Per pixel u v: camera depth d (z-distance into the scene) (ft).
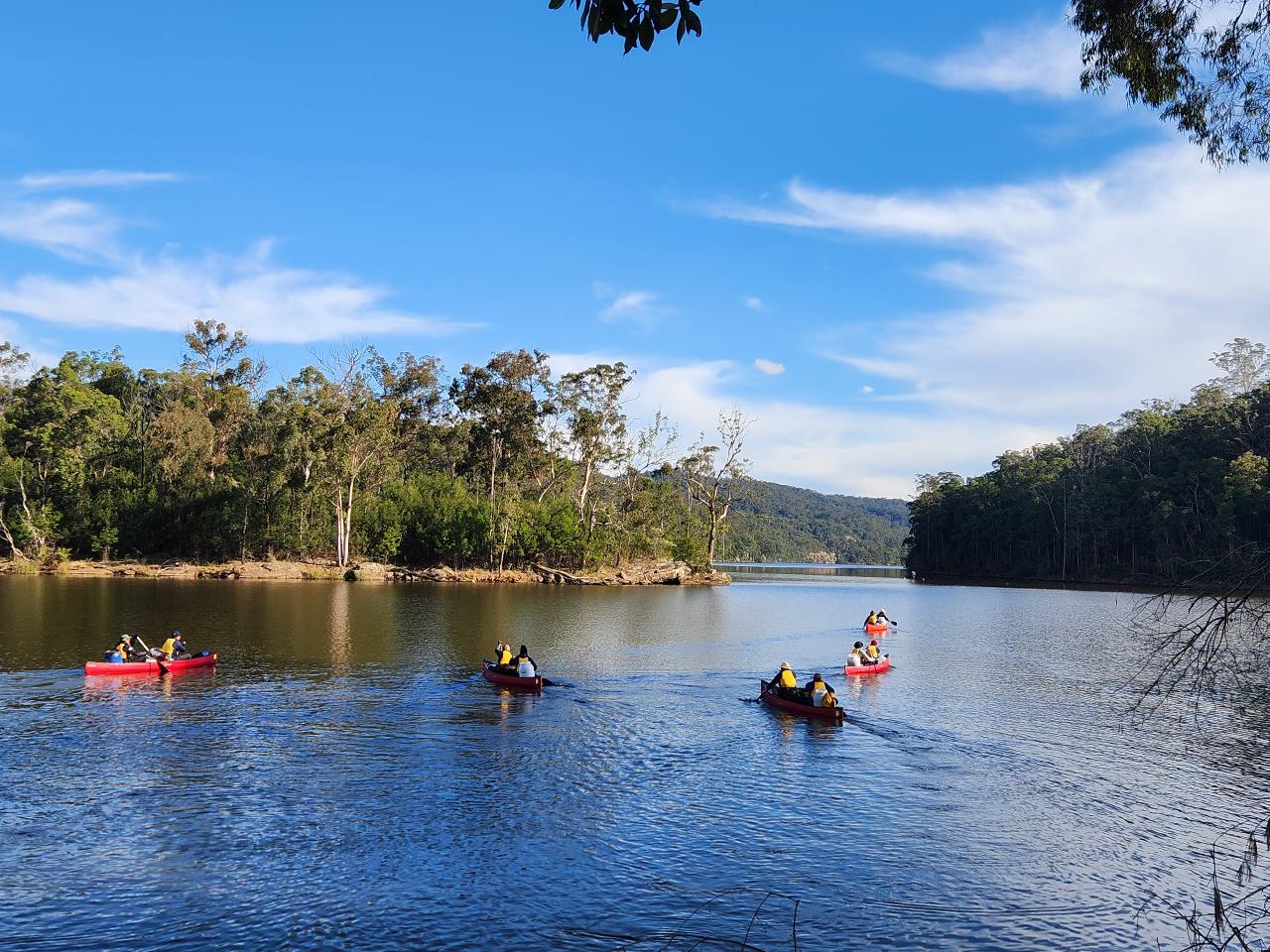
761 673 110.83
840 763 68.44
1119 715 86.99
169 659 101.55
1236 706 91.86
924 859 49.55
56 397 319.47
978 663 123.75
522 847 50.01
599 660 120.16
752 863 48.49
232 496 298.56
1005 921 42.34
